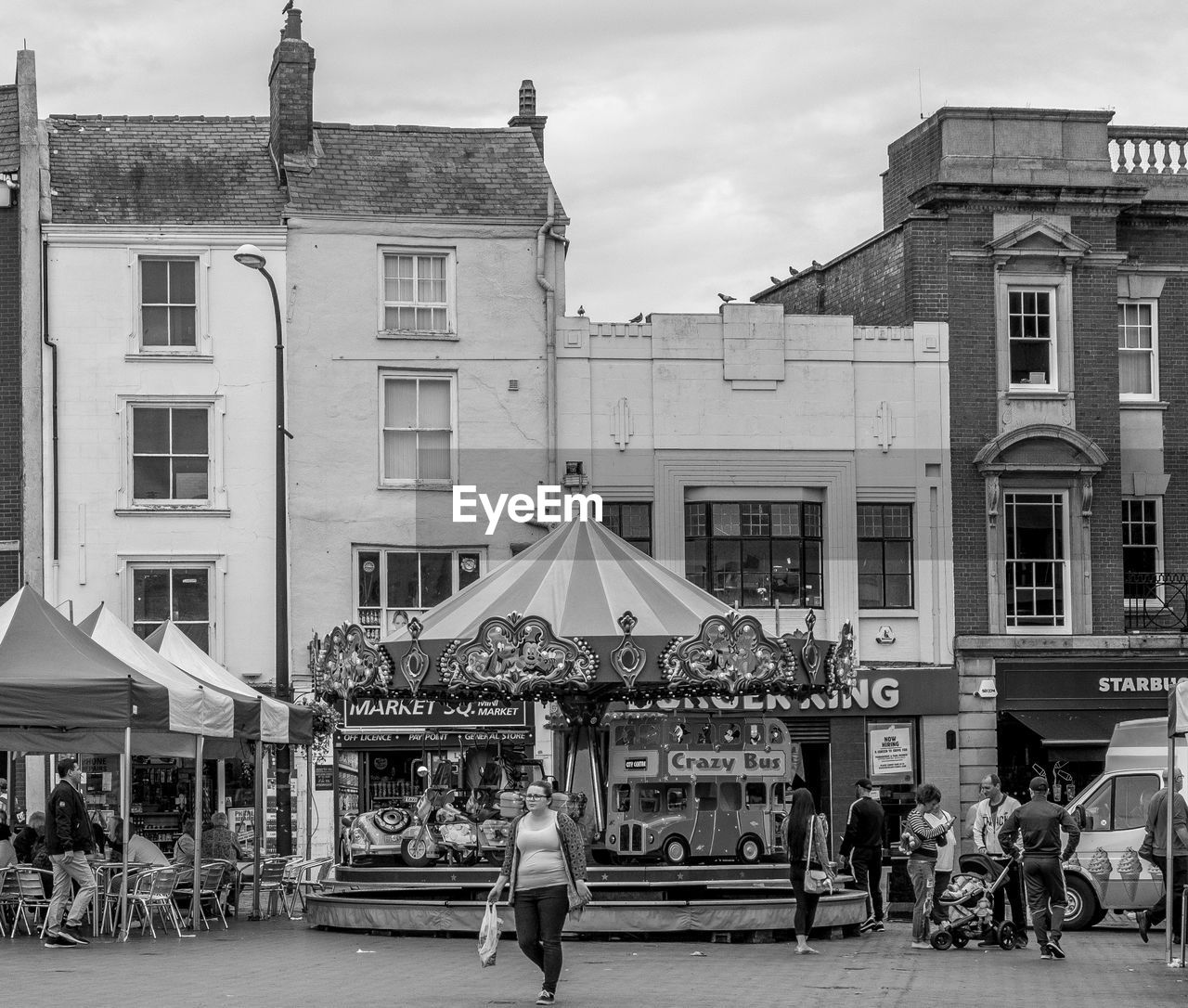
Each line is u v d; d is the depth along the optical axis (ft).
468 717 108.27
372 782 108.68
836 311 129.70
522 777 85.97
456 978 55.72
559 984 54.24
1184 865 64.80
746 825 84.99
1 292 107.45
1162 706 114.62
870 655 112.68
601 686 76.69
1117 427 116.57
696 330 113.09
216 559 107.96
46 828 65.82
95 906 69.05
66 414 107.34
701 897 75.00
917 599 113.60
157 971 56.90
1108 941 71.26
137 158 111.65
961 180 115.55
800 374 113.60
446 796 82.23
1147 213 118.73
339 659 75.25
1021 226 115.65
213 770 107.45
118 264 108.37
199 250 109.19
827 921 69.97
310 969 57.93
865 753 111.55
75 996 50.01
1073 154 117.80
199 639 107.76
